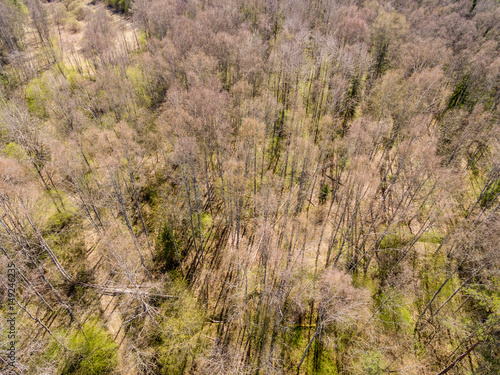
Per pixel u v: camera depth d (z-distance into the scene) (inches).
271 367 1133.7
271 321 1264.8
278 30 2721.5
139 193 1718.8
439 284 1418.6
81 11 3612.2
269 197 1327.5
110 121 1854.1
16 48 2674.7
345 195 1609.3
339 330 1262.3
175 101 1611.7
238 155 1513.3
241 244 1524.4
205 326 1268.5
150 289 1275.8
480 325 1102.4
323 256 1502.2
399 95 1774.1
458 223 1574.8
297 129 1742.1
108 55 2231.8
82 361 1096.8
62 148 1432.1
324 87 2161.7
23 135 1627.7
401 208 1622.8
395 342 1256.2
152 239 1535.4
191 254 1508.4
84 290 1334.9
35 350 1077.8
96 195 1553.9
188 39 2133.4
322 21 2824.8
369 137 1519.4
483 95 2027.6
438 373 1170.0
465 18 2689.5
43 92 1998.0
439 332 1293.1
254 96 1988.2
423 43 2180.1
